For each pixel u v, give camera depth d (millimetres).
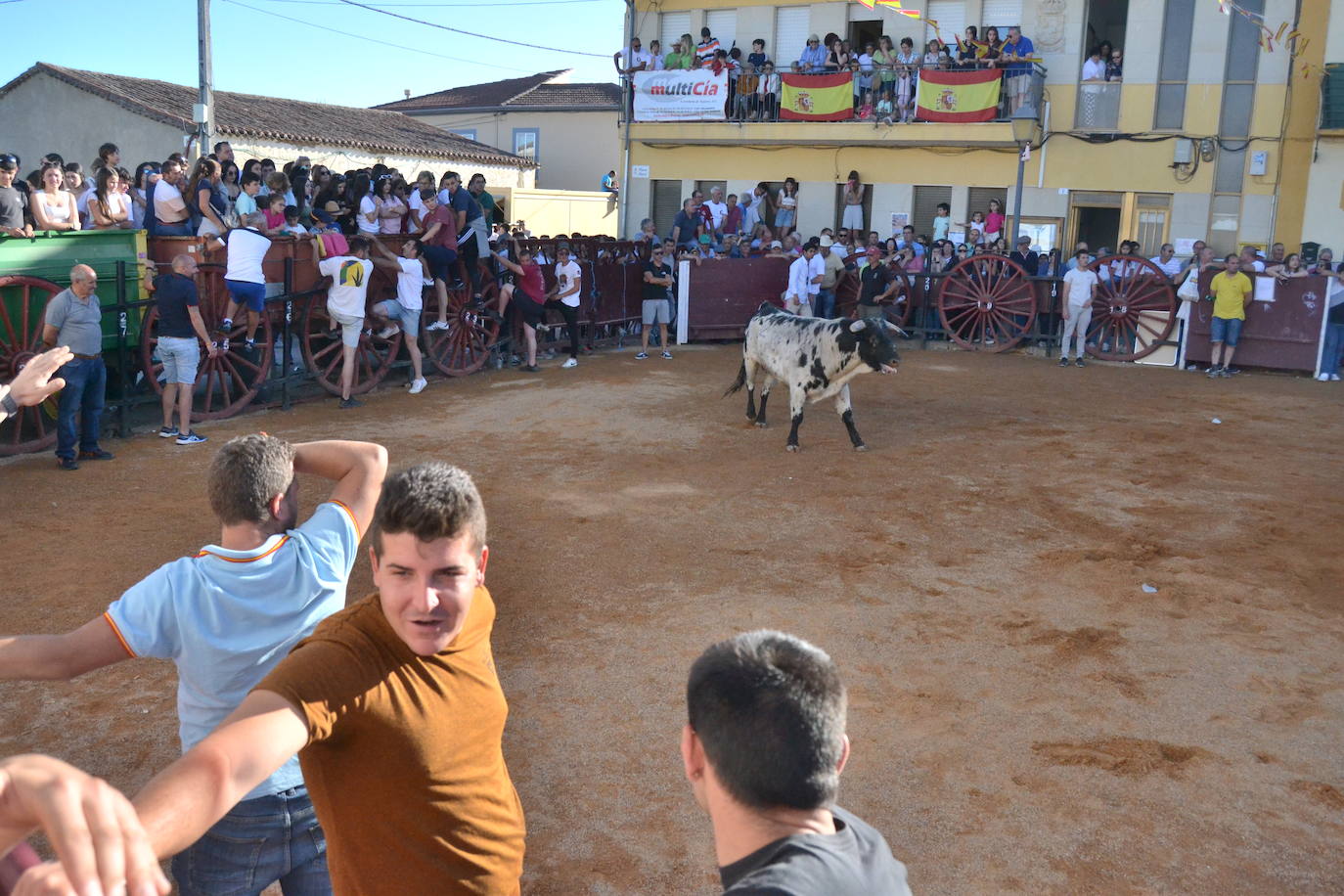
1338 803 5051
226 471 2969
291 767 2961
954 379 17125
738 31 27891
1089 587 7875
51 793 1194
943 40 25734
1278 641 6949
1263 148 22734
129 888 1194
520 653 6559
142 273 12227
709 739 1820
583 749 5449
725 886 1832
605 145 42156
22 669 2725
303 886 3104
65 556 8109
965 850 4633
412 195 16391
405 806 2545
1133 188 23984
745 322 21516
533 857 4551
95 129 30047
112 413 12906
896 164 26047
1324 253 18906
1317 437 13062
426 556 2434
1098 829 4812
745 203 25703
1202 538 9039
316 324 14477
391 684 2480
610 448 11992
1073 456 11859
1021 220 25156
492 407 14188
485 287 16922
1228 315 17969
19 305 10938
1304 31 22125
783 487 10438
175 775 1935
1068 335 19016
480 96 45938
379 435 12422
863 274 20625
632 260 20781
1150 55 23438
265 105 34062
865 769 5281
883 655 6625
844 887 1692
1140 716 5895
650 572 8023
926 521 9391
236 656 2953
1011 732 5691
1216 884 4422
